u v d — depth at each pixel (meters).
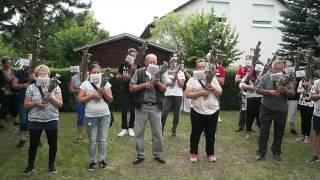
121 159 7.93
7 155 8.13
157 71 7.26
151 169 7.43
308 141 9.39
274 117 7.89
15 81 8.55
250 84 9.32
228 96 14.65
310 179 7.12
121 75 9.44
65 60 23.77
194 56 19.88
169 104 9.54
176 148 8.73
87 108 7.17
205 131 7.85
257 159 8.00
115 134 9.80
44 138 9.45
